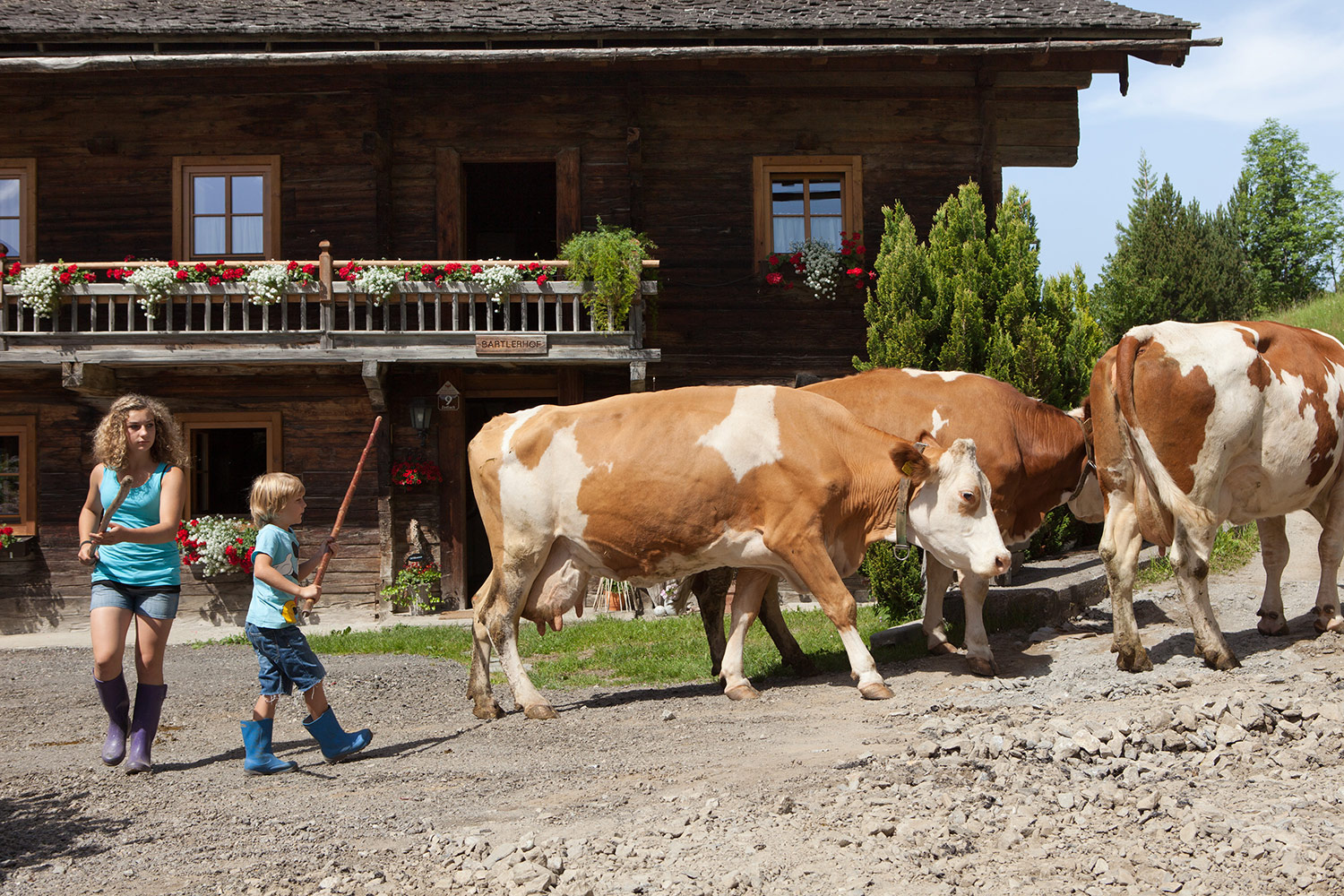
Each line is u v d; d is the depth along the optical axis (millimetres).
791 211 14953
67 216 14688
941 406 7254
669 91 14812
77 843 4117
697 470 6465
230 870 3678
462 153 14789
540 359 13383
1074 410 8055
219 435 14922
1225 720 4711
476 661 6789
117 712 5484
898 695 6297
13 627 14258
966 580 6844
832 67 14602
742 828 3762
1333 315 23547
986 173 14555
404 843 3896
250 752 5285
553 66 14180
